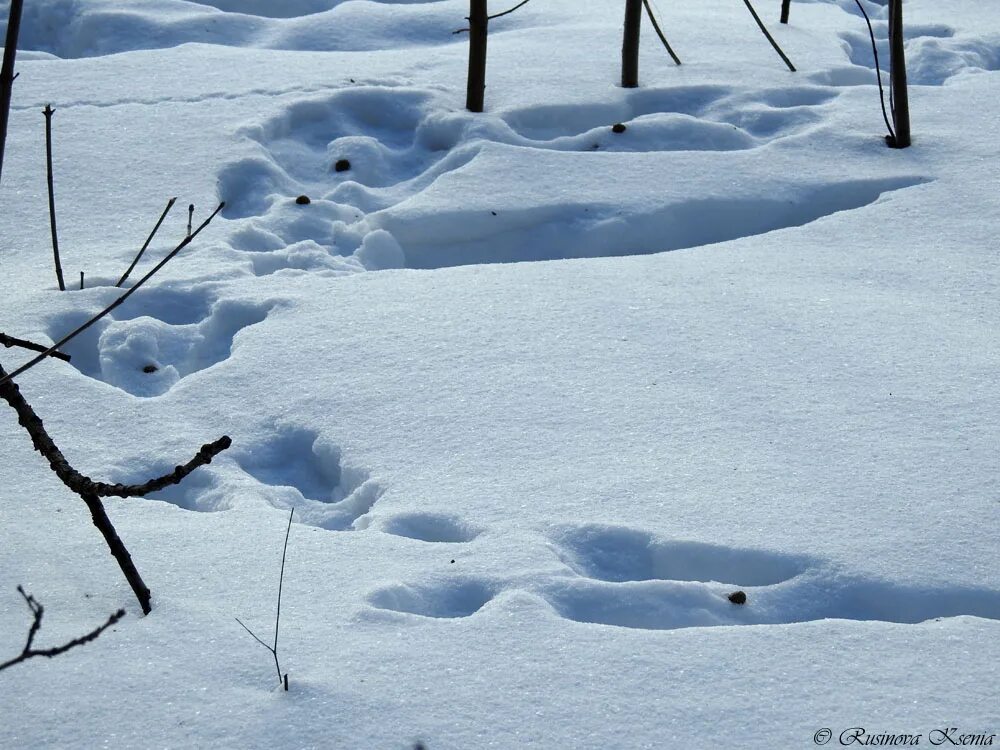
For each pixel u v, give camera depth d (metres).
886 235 4.57
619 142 5.57
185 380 3.56
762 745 2.14
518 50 6.74
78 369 3.86
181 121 5.65
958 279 4.17
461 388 3.46
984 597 2.57
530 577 2.61
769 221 4.97
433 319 3.91
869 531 2.77
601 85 6.14
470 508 2.89
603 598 2.58
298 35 7.21
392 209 4.82
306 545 2.75
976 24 7.36
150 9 7.45
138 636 2.41
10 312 3.93
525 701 2.24
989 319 3.87
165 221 4.73
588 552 2.76
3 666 1.87
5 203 4.84
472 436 3.22
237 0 7.90
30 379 3.54
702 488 2.95
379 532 2.81
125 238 4.57
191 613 2.48
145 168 5.17
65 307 3.97
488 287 4.15
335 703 2.23
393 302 4.05
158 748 2.13
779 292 4.08
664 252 4.59
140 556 2.70
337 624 2.46
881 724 2.18
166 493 3.11
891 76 5.34
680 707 2.22
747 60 6.55
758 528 2.78
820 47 6.80
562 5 7.80
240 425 3.34
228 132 5.51
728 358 3.61
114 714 2.21
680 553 2.72
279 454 3.28
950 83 6.29
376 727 2.17
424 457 3.13
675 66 6.43
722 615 2.57
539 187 5.02
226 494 3.03
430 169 5.39
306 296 4.10
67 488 3.00
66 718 2.19
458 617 2.56
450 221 4.79
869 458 3.07
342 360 3.65
